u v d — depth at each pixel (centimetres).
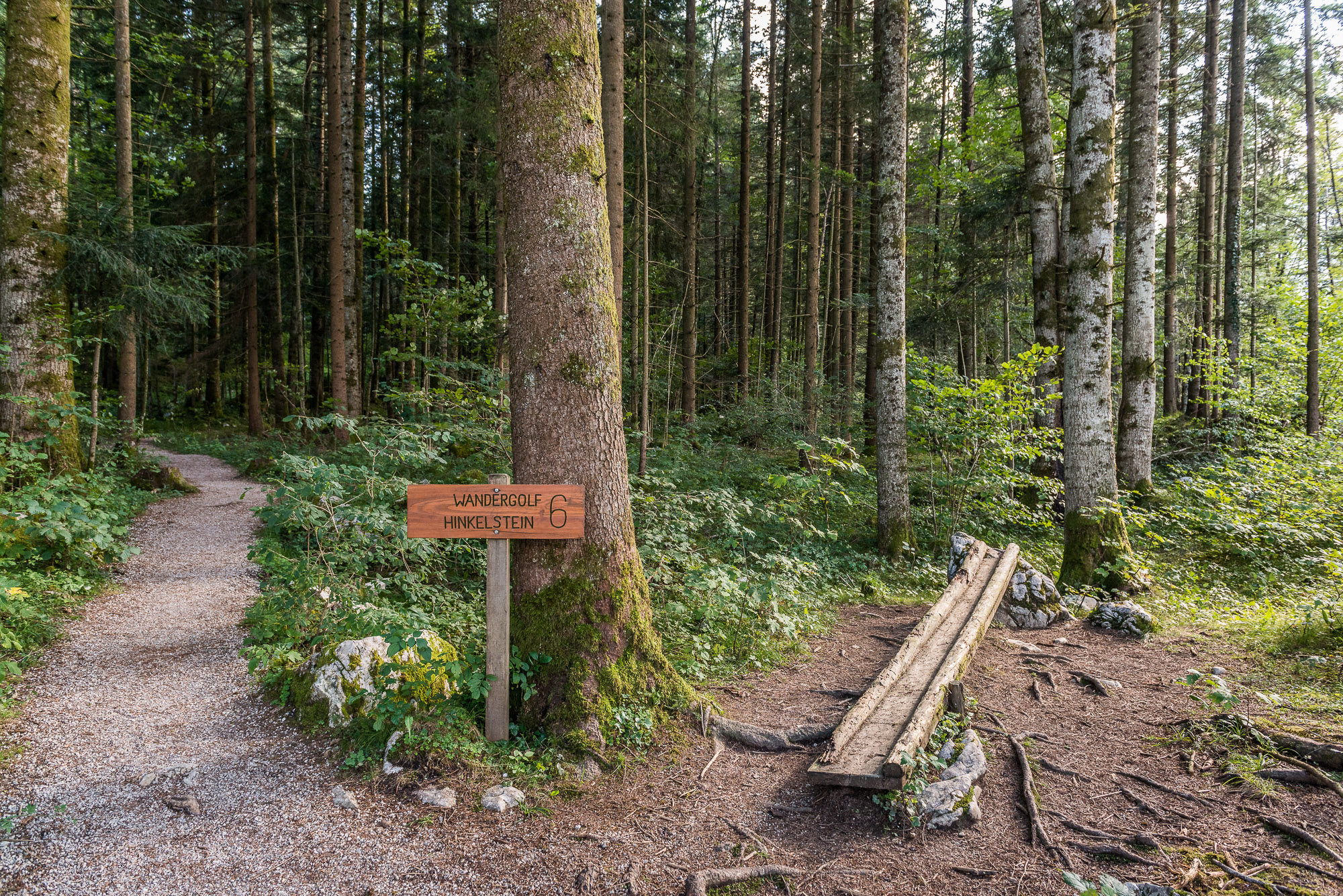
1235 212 1766
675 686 460
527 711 425
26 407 738
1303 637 584
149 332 1140
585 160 431
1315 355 1611
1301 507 923
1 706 454
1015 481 1105
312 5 1980
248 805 364
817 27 1446
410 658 454
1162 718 459
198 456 1862
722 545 820
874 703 456
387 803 366
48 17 771
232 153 2162
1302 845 318
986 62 1493
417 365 1586
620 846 338
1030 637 664
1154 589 807
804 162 2003
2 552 626
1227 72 2162
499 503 409
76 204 867
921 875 318
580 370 429
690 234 1812
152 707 477
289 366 2611
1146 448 1177
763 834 353
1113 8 825
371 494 696
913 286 1855
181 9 2009
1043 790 379
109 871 310
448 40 2038
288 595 580
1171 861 313
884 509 1007
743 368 1852
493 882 310
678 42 1605
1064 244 1298
